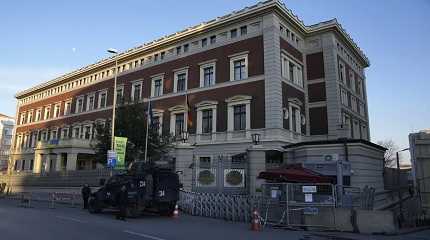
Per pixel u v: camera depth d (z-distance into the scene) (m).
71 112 59.19
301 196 16.73
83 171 36.25
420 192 20.03
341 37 42.03
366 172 24.34
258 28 36.25
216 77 38.47
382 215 15.41
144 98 45.41
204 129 38.59
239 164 23.02
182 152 24.14
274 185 17.58
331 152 24.22
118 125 32.66
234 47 37.62
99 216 19.16
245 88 35.81
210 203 20.77
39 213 19.38
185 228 14.66
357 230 15.49
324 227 15.99
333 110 38.19
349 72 45.41
